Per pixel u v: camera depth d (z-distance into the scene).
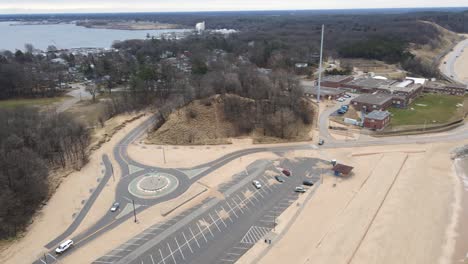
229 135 142.88
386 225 87.69
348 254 77.62
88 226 85.81
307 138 139.50
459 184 108.56
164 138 136.00
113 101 175.25
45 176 103.50
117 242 79.94
